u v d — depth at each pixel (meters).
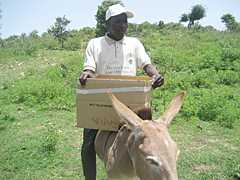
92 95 1.66
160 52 7.24
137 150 1.30
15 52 9.97
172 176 1.18
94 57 1.80
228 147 3.18
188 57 6.88
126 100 1.61
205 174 2.64
